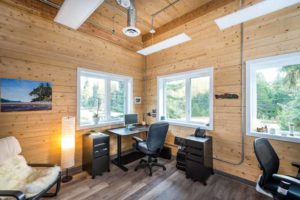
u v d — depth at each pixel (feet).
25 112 7.69
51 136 8.53
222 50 9.20
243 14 6.80
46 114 8.37
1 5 7.09
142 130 10.97
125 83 13.26
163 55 12.60
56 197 6.89
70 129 8.38
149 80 13.79
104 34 11.04
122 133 10.06
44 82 8.31
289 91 7.45
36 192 5.31
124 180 8.46
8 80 7.20
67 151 8.28
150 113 13.62
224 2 9.08
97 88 11.28
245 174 8.20
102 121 11.49
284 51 7.13
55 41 8.73
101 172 9.05
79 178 8.64
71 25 7.80
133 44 13.08
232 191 7.47
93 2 6.16
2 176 5.51
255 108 8.29
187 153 8.76
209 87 9.93
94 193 7.24
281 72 7.66
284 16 7.18
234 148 8.59
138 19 11.32
